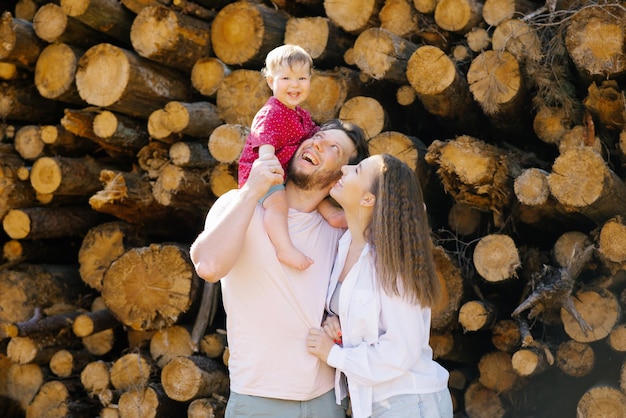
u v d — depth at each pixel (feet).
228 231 8.76
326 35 15.03
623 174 13.41
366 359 8.73
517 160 13.66
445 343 13.96
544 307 12.86
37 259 17.92
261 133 9.95
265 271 9.08
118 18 16.06
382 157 9.48
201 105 15.40
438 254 13.39
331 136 9.98
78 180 16.84
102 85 15.35
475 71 13.51
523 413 14.15
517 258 12.91
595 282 13.11
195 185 15.44
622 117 12.90
